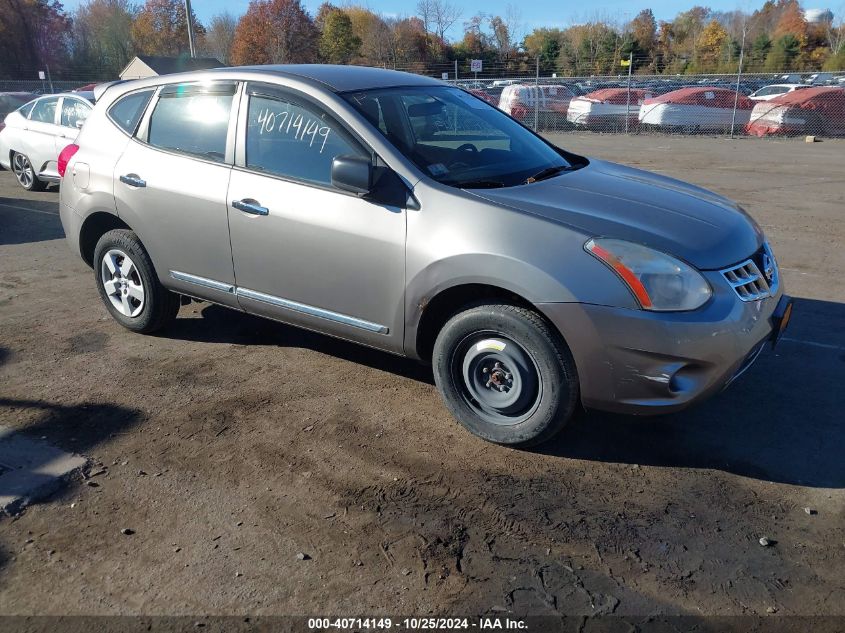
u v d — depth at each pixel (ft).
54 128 36.60
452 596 8.72
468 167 13.03
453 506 10.48
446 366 12.14
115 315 17.17
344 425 12.84
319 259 12.98
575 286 10.58
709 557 9.36
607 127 76.18
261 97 13.99
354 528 9.98
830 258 23.35
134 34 208.03
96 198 16.33
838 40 186.19
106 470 11.38
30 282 21.68
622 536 9.79
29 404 13.58
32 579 9.02
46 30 189.88
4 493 10.63
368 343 13.14
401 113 13.58
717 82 93.86
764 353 15.71
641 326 10.38
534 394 11.48
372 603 8.61
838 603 8.55
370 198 12.26
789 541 9.64
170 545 9.63
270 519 10.18
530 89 79.56
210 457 11.78
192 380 14.65
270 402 13.70
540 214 11.28
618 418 12.98
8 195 37.65
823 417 12.95
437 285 11.65
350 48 189.37
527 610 8.49
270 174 13.58
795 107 64.85
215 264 14.65
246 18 183.93
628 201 12.22
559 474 11.28
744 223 12.51
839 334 16.78
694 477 11.17
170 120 15.37
